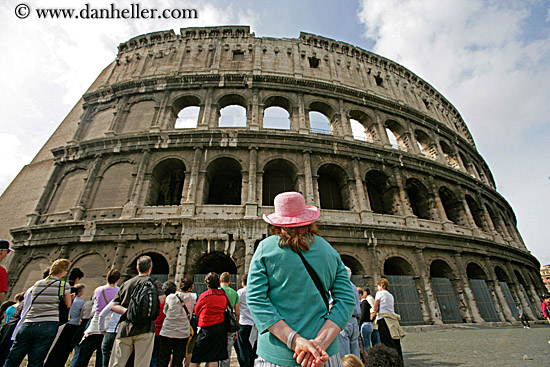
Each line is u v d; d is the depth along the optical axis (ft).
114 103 108.68
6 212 99.19
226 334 27.09
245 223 75.82
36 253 78.28
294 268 10.47
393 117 119.75
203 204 81.35
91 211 82.23
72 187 90.48
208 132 91.15
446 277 90.99
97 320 30.09
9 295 73.41
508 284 102.37
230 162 92.22
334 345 10.21
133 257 73.20
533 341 48.16
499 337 55.26
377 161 98.27
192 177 83.71
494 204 124.36
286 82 110.11
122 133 98.43
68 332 32.22
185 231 74.49
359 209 88.07
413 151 112.68
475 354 38.17
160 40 125.70
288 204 12.05
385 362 14.12
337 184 100.17
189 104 108.99
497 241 108.17
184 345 28.86
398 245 83.66
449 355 38.17
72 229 78.07
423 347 45.93
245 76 107.76
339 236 80.38
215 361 25.70
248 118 100.42
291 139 93.71
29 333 24.90
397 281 78.79
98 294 31.50
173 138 91.56
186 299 30.37
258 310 9.86
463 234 95.61
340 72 124.36
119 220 76.07
